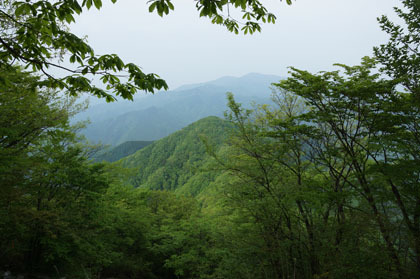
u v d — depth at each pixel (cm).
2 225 1159
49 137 1262
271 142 1491
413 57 897
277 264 1242
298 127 1202
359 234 947
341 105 1141
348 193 1080
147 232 2903
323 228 1081
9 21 474
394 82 924
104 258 1886
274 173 1422
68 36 285
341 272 857
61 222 1330
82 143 1858
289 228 1285
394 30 891
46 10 275
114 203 2269
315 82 1133
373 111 1098
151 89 310
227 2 321
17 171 927
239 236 1404
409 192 952
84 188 1545
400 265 876
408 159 974
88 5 271
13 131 970
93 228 1748
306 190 1211
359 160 1186
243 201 1372
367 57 1094
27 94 1061
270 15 357
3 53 301
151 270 3008
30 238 1430
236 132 1471
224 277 1502
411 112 977
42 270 1497
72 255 1527
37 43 309
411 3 854
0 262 1403
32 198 1254
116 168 2289
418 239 875
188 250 2480
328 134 1277
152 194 3909
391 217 1032
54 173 1268
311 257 1130
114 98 330
